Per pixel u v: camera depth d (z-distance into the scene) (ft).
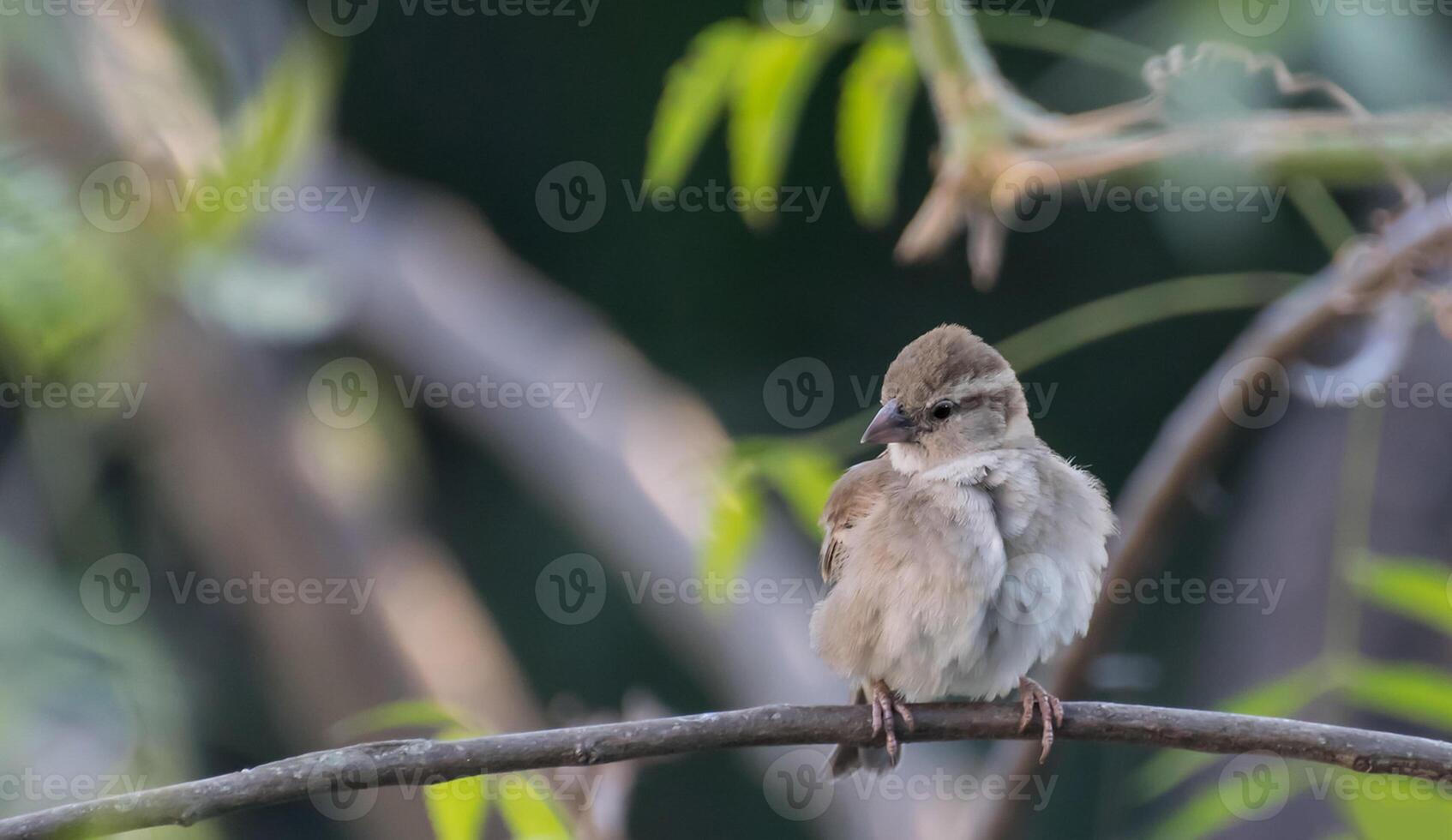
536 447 48.26
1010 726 23.40
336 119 57.72
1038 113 29.09
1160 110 27.78
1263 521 42.55
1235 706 25.82
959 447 27.73
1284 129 27.48
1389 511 37.32
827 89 56.54
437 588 48.03
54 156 28.96
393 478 49.75
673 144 30.58
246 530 44.91
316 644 45.11
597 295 61.00
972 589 26.43
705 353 60.54
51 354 28.91
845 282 59.62
